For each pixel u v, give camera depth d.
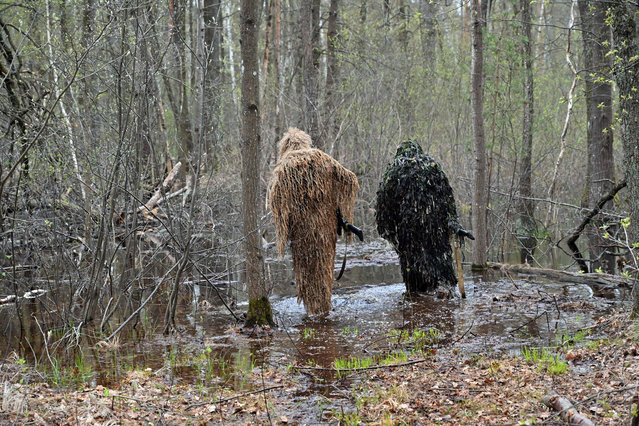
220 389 5.52
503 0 21.11
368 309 8.61
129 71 7.88
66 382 5.72
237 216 12.25
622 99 6.37
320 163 7.98
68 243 10.42
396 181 8.95
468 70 19.80
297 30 25.33
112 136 8.33
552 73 21.41
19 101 8.86
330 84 19.81
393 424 4.56
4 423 4.52
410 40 23.83
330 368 5.89
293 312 8.56
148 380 5.73
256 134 7.61
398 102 19.61
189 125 18.42
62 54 7.87
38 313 8.65
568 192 19.66
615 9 6.39
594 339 6.46
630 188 6.43
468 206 17.92
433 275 9.11
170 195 14.38
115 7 7.57
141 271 9.12
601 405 4.49
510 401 4.82
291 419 4.82
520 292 9.32
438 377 5.53
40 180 8.86
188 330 7.73
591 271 11.15
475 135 11.66
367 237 16.14
